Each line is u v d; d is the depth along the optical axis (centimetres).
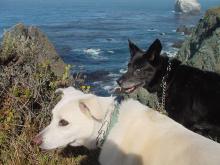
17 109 137
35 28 225
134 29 1499
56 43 1074
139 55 186
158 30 1426
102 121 104
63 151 134
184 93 164
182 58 268
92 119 104
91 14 2708
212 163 83
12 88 142
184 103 164
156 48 178
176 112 167
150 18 2202
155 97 194
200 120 163
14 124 134
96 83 525
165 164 92
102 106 104
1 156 129
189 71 166
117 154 101
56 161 131
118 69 655
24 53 165
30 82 146
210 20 263
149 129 100
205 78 162
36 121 138
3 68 154
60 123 106
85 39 1188
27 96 140
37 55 172
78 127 105
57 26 1659
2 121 135
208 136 163
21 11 3203
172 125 100
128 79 185
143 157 97
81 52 895
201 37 263
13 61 162
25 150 131
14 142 131
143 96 199
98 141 105
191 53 263
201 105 161
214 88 160
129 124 102
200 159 86
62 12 3023
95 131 105
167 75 170
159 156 94
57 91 117
